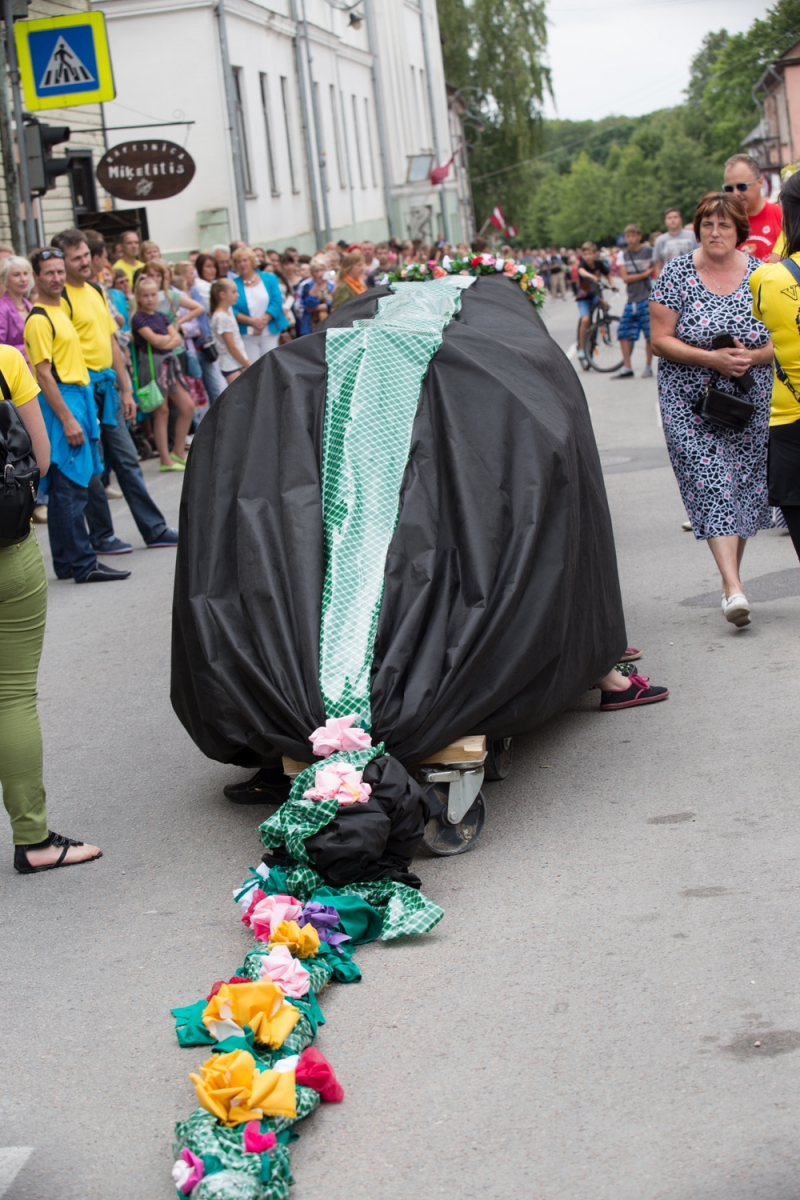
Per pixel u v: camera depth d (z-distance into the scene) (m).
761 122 72.00
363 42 41.44
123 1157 3.07
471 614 4.38
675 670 6.18
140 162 19.33
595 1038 3.32
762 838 4.36
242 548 4.66
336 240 35.41
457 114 64.50
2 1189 2.98
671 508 9.79
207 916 4.28
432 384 4.91
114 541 10.55
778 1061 3.14
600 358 20.05
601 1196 2.75
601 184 121.12
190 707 4.93
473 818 4.54
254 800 5.27
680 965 3.62
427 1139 3.00
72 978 3.96
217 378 15.28
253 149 27.78
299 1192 2.87
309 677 4.32
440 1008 3.55
